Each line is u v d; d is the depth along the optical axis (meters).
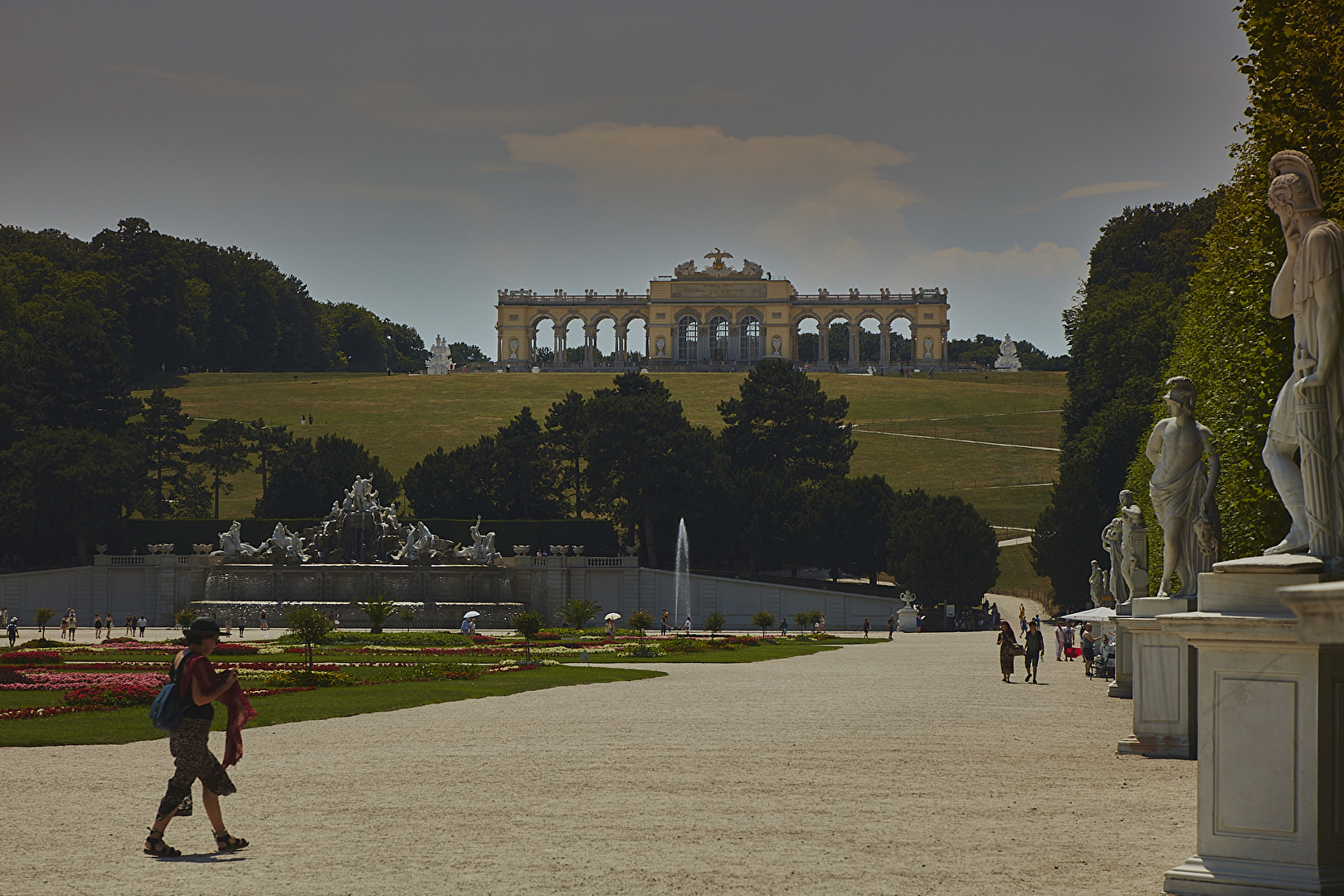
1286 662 14.81
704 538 166.25
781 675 62.19
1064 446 167.00
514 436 174.62
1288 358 41.56
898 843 19.00
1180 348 82.44
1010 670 58.25
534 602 146.38
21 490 153.38
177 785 18.69
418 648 90.06
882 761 28.69
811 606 145.50
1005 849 18.53
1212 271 63.44
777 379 186.62
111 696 44.75
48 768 28.50
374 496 151.12
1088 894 15.73
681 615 147.38
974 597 145.50
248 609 140.75
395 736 34.56
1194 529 30.16
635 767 27.66
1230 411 50.41
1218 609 15.58
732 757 29.41
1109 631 63.62
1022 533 176.75
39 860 18.14
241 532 162.50
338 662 73.56
